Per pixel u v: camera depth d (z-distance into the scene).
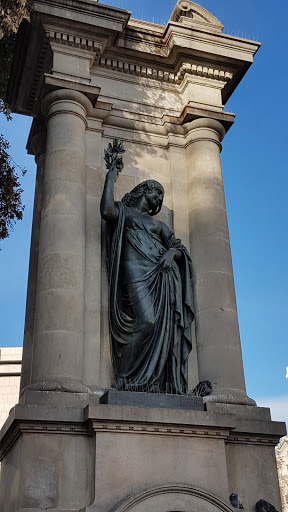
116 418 9.38
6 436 10.33
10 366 22.97
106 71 14.28
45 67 14.08
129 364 11.05
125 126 13.88
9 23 11.36
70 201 11.75
